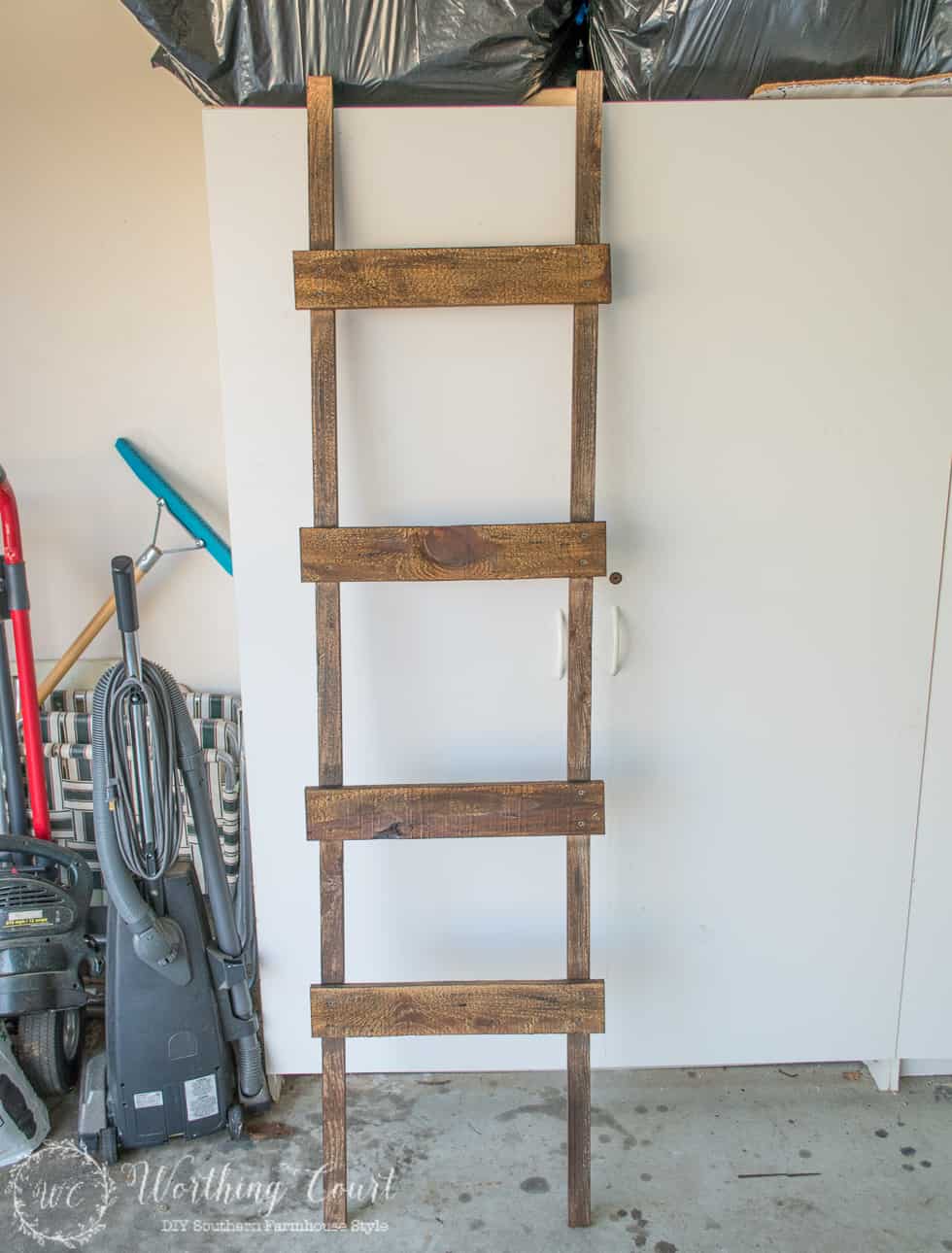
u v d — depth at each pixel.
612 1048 1.81
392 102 1.50
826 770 1.69
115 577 1.55
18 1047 1.81
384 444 1.54
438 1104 1.82
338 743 1.52
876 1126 1.76
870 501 1.59
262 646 1.62
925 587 1.63
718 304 1.51
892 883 1.75
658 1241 1.51
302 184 1.45
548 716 1.65
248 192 1.46
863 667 1.65
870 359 1.54
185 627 2.15
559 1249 1.50
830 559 1.61
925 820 1.72
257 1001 2.00
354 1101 1.83
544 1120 1.78
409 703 1.63
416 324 1.49
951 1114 1.79
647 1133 1.75
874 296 1.52
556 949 1.75
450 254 1.42
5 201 1.95
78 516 2.11
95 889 2.07
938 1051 1.82
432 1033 1.54
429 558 1.46
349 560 1.46
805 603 1.62
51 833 1.93
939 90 1.45
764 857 1.73
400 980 1.76
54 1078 1.83
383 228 1.47
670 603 1.61
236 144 1.44
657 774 1.68
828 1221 1.55
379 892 1.71
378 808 1.51
